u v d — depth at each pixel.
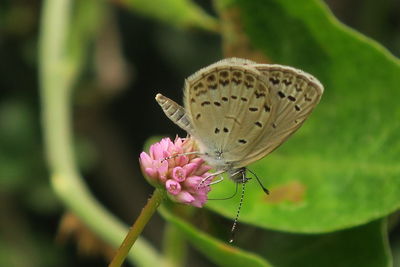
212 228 0.25
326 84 0.25
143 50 0.33
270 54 0.25
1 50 0.32
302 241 0.24
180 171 0.22
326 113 0.25
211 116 0.23
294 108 0.23
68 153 0.26
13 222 0.32
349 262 0.24
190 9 0.26
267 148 0.23
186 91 0.23
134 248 0.25
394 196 0.24
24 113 0.33
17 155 0.32
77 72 0.27
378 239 0.24
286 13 0.25
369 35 0.30
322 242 0.24
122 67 0.29
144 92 0.33
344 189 0.24
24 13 0.32
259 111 0.23
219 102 0.23
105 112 0.32
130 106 0.33
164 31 0.32
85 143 0.32
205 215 0.25
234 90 0.23
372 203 0.24
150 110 0.33
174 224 0.24
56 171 0.26
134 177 0.34
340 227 0.24
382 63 0.24
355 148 0.24
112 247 0.26
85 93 0.31
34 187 0.32
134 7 0.27
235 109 0.23
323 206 0.24
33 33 0.32
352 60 0.24
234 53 0.25
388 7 0.30
